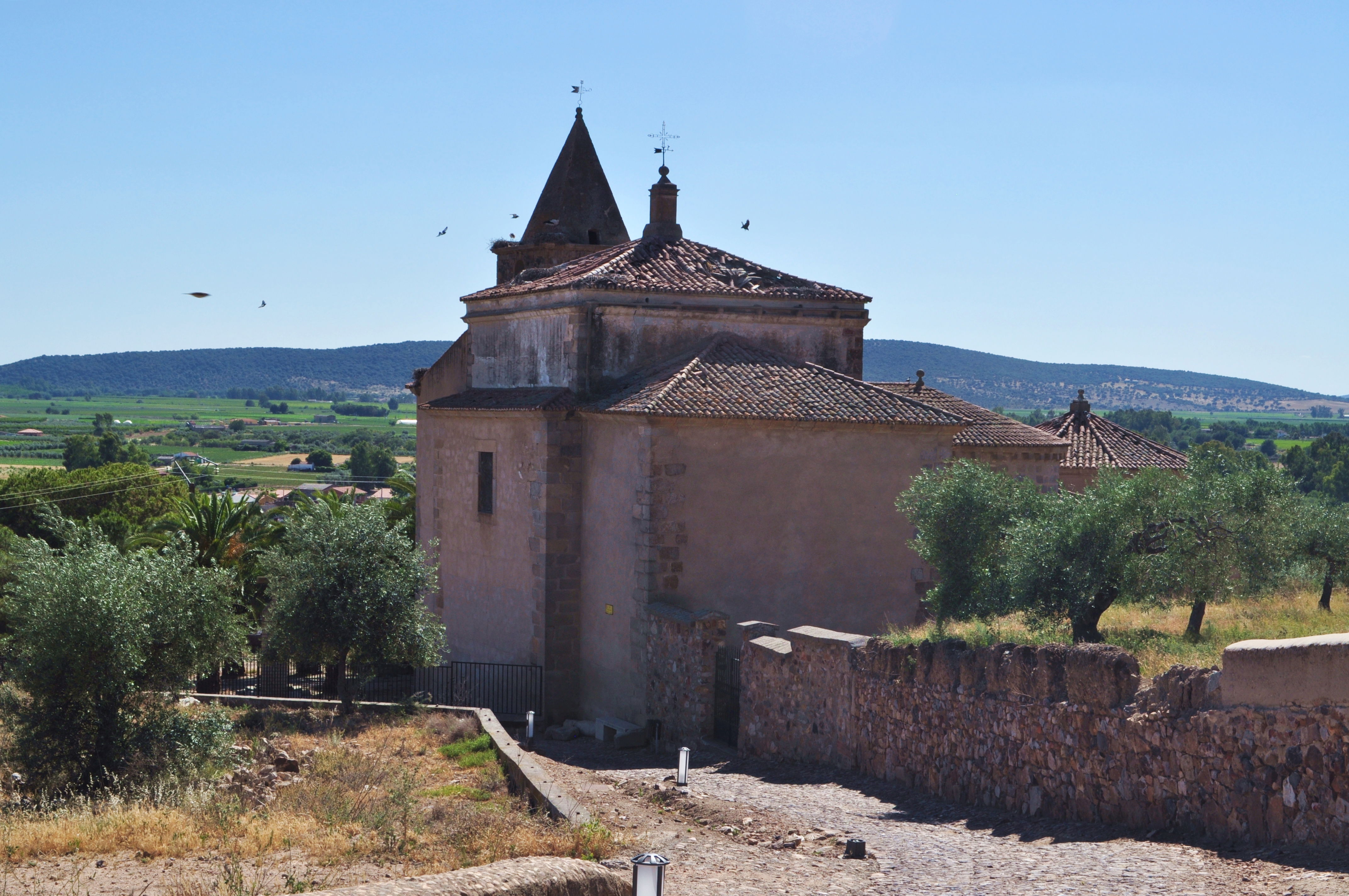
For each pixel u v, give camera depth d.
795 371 28.27
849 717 18.28
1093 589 17.91
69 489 58.16
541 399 28.91
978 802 14.89
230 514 41.22
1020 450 32.75
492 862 11.32
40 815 15.67
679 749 22.89
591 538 27.81
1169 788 11.66
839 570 26.81
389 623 25.45
